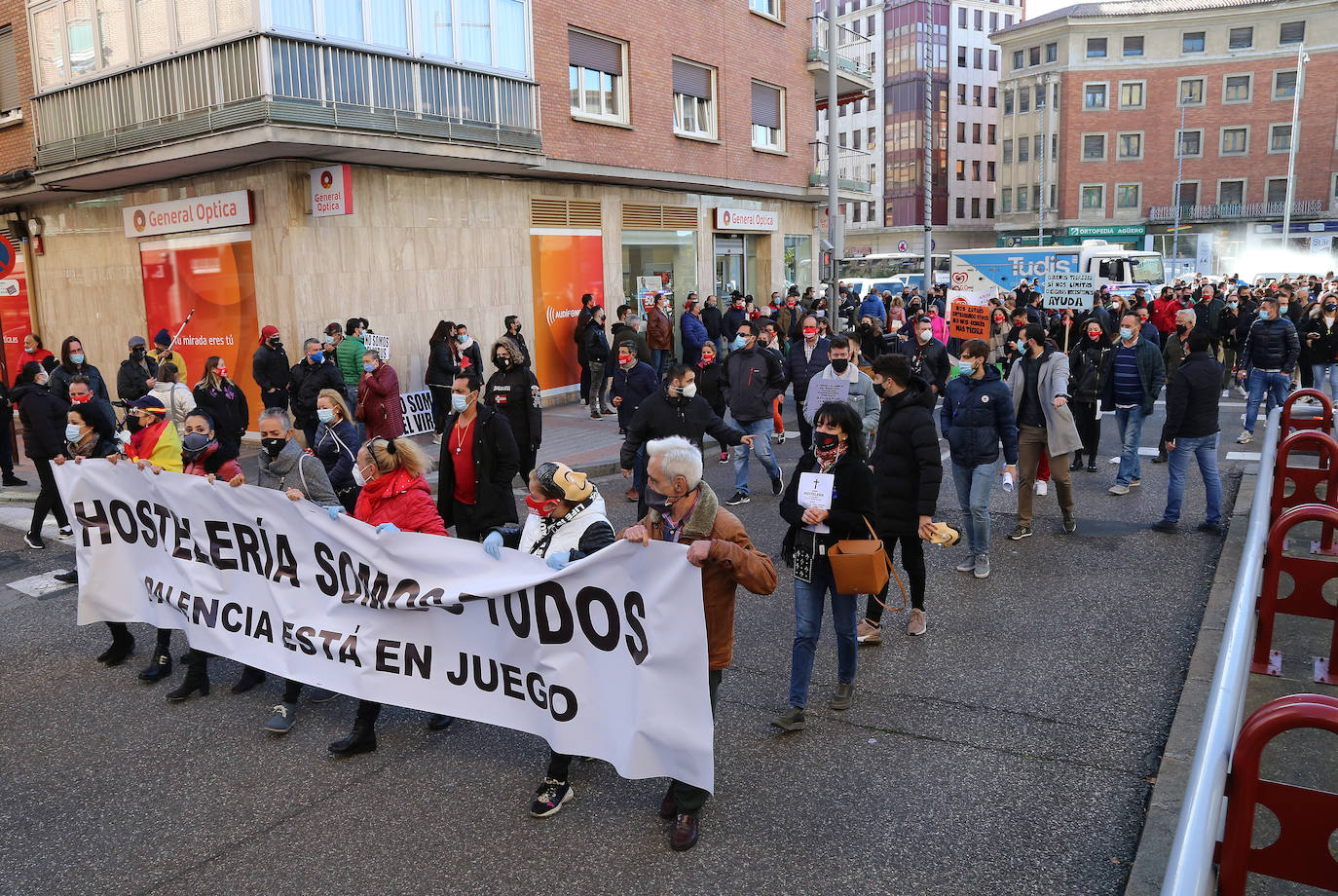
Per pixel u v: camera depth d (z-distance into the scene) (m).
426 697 4.75
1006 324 14.62
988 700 5.19
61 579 7.92
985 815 4.07
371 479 5.07
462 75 14.34
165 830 4.16
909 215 73.50
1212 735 2.70
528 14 15.75
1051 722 4.91
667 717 3.92
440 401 14.20
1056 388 8.05
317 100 12.25
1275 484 7.12
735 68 21.97
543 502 4.57
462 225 15.80
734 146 22.11
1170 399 8.31
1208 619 6.05
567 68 16.92
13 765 4.81
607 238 19.02
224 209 13.76
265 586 5.27
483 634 4.54
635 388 11.09
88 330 16.73
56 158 14.54
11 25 15.22
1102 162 60.84
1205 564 7.50
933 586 7.17
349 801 4.37
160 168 13.58
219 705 5.49
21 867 3.92
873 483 4.83
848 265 49.09
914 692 5.32
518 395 8.37
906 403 5.90
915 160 72.19
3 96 16.00
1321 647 5.63
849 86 26.92
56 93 14.31
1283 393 12.34
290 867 3.86
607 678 4.12
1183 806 2.44
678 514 4.07
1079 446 8.15
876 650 5.98
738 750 4.72
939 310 19.36
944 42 71.44
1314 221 55.78
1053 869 3.69
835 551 4.65
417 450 5.13
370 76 12.97
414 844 3.99
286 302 13.48
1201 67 58.16
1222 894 2.79
